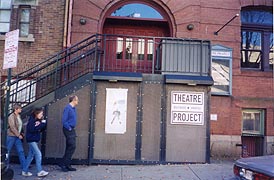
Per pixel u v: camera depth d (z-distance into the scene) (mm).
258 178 4258
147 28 11711
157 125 8742
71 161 8484
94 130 8617
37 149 7273
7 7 11078
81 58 9492
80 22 10812
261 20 11914
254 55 11750
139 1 11531
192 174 7480
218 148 10703
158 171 7781
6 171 5312
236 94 11078
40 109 7359
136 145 8648
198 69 9109
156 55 10227
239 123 10945
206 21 11219
